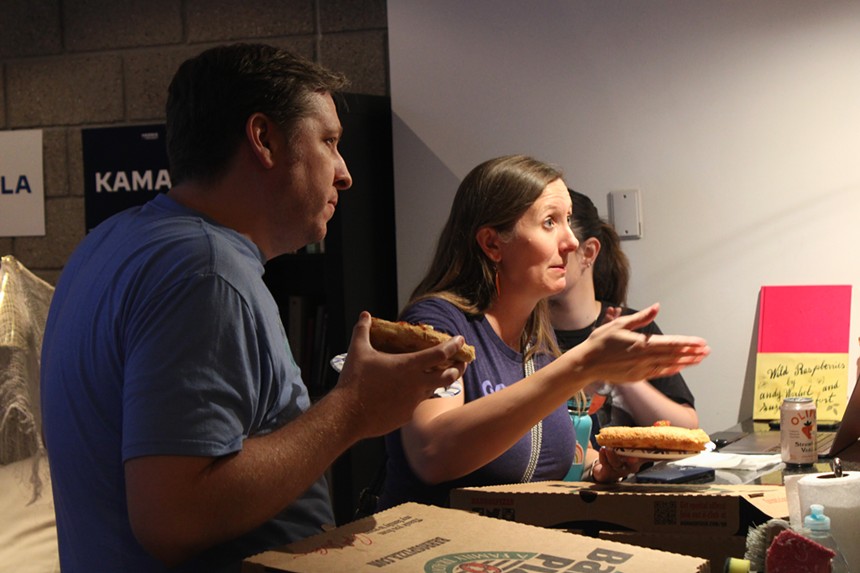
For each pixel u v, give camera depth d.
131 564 1.10
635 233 3.20
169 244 1.09
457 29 3.34
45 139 3.91
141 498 1.00
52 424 1.16
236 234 1.17
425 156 3.38
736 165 3.10
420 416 1.57
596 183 3.23
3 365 2.10
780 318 3.03
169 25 3.74
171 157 1.25
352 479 3.18
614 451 1.55
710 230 3.13
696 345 1.41
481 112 3.33
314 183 1.22
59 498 1.17
